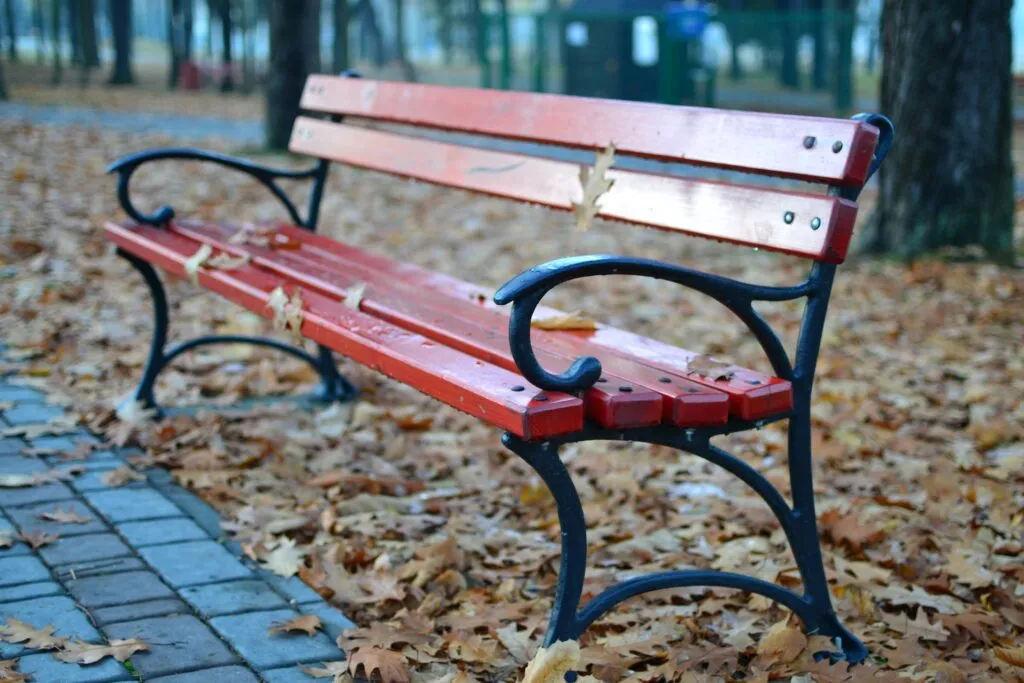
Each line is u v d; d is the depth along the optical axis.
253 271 3.68
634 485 3.77
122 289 6.17
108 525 3.21
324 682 2.44
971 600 3.02
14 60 34.50
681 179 2.87
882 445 4.23
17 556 2.97
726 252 8.11
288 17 12.42
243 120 18.72
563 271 2.21
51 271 6.45
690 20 20.72
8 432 3.90
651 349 2.79
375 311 3.17
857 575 3.10
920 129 7.20
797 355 2.60
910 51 7.14
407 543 3.26
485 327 2.96
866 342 5.72
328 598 2.90
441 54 52.91
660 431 2.40
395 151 4.06
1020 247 7.91
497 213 9.59
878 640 2.77
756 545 3.31
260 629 2.65
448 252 7.89
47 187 9.38
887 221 7.42
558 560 3.18
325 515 3.36
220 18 30.62
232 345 5.21
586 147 3.16
